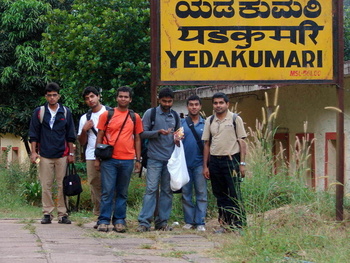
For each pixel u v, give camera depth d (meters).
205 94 16.00
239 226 7.89
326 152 12.79
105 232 8.36
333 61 9.38
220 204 8.77
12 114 21.94
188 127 9.25
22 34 21.38
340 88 9.30
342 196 9.02
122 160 8.44
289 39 9.34
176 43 9.24
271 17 9.33
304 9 9.35
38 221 10.11
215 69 9.27
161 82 9.22
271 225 7.46
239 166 8.58
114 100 15.64
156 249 7.09
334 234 7.13
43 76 21.45
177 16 9.24
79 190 9.44
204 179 9.18
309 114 13.53
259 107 15.95
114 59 15.67
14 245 7.14
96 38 15.54
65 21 16.36
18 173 17.95
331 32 9.38
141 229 8.64
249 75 9.30
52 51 16.69
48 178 9.43
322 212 8.55
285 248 6.63
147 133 8.70
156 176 8.80
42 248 6.91
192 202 9.51
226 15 9.29
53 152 9.33
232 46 9.30
